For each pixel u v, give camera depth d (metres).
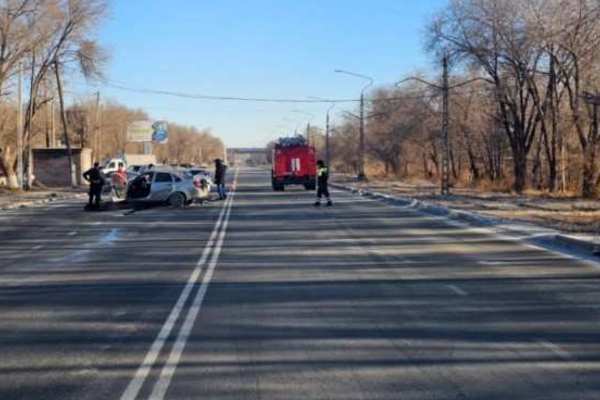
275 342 9.20
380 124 96.75
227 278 14.52
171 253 18.81
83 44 56.69
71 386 7.48
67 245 21.22
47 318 10.88
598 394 7.04
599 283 13.55
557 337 9.37
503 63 50.78
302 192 55.75
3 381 7.68
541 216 29.77
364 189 59.62
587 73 45.34
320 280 14.14
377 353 8.63
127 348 9.03
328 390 7.21
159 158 160.62
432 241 21.05
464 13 61.19
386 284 13.61
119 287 13.62
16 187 58.28
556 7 44.97
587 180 46.31
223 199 44.44
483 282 13.77
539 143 56.56
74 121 97.88
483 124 66.62
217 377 7.70
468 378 7.60
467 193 51.97
